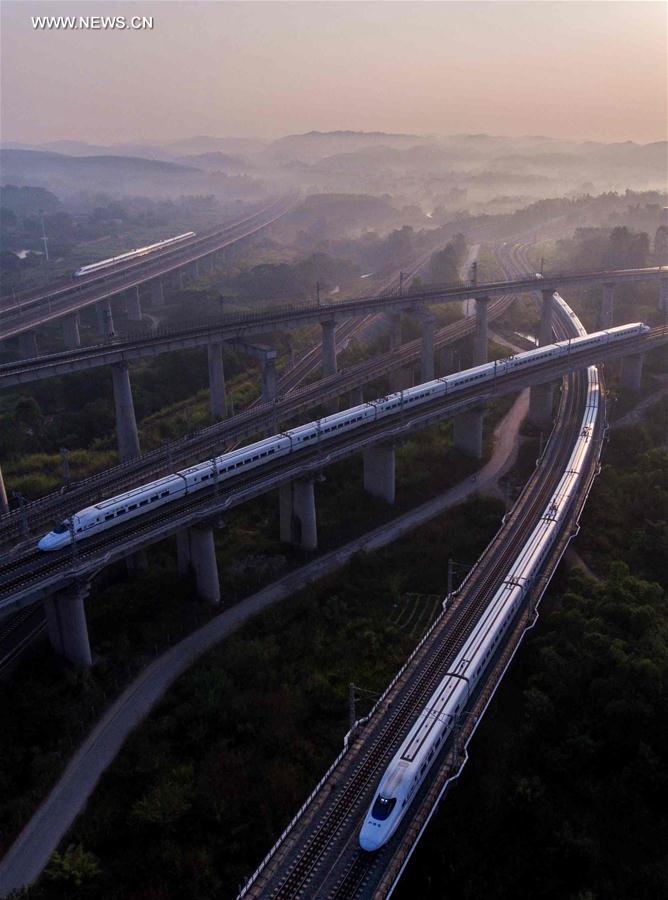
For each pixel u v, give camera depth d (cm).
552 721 8756
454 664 8300
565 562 12394
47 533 10044
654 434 17950
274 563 12194
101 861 7294
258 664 9862
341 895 6256
